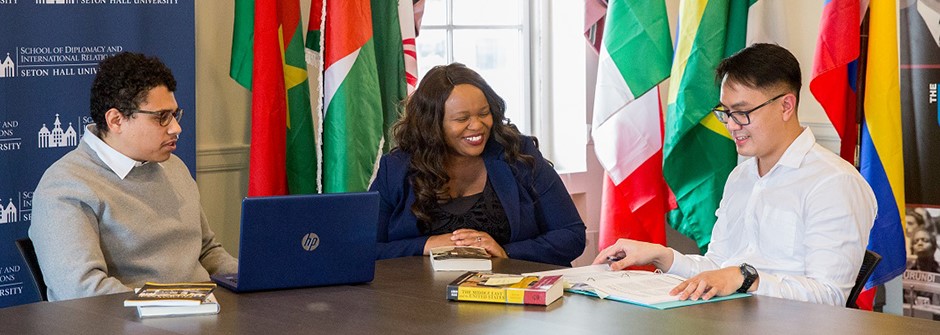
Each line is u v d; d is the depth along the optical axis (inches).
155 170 107.7
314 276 91.4
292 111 141.4
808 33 160.6
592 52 177.0
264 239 88.4
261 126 135.6
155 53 132.7
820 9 158.6
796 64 95.1
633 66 151.3
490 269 101.8
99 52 129.0
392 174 118.6
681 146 153.6
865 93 140.8
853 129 147.0
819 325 75.7
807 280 88.3
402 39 146.1
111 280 97.1
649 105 154.6
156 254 106.7
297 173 142.8
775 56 94.2
